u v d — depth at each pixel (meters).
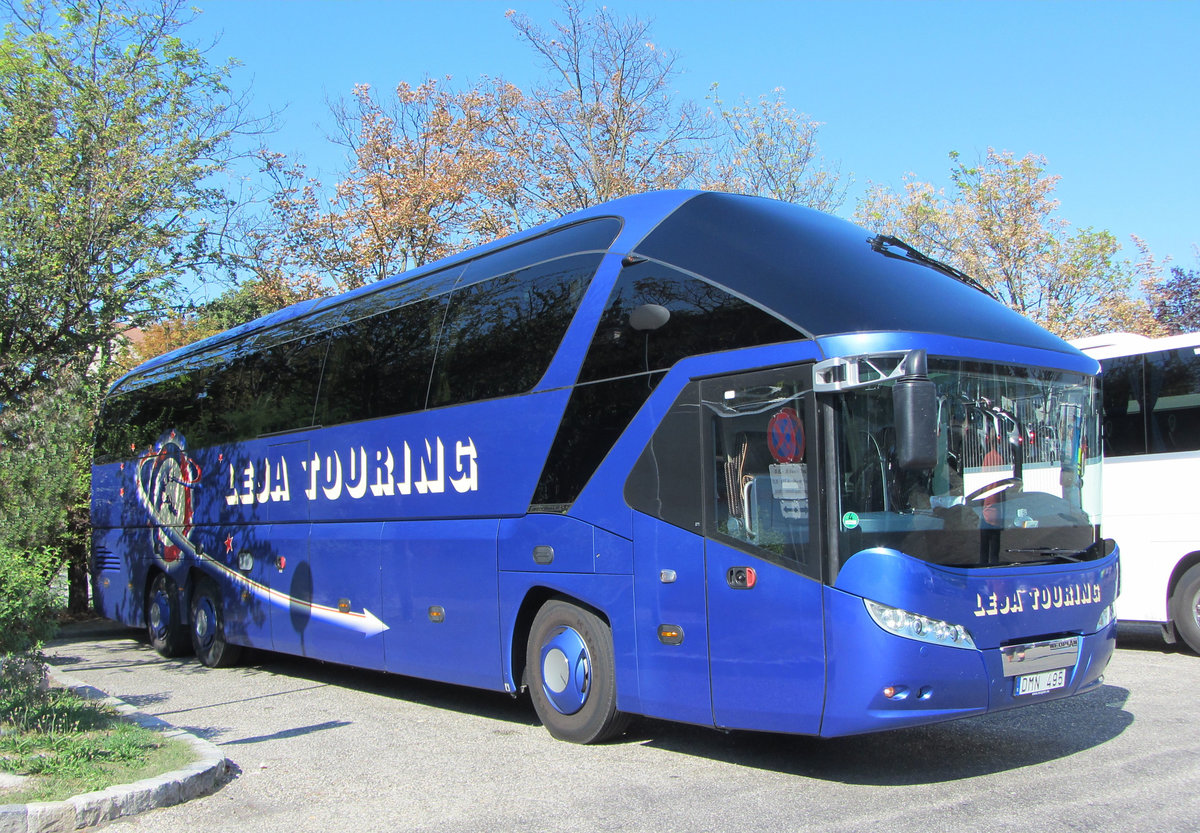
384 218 27.77
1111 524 10.84
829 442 5.61
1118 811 5.18
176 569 13.01
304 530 10.46
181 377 13.49
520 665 7.77
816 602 5.59
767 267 6.35
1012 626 5.73
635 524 6.66
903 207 29.56
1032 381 6.36
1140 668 9.73
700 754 6.86
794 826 5.16
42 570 7.80
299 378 10.83
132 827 5.45
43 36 15.73
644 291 6.93
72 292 14.92
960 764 6.32
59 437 11.38
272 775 6.61
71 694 8.65
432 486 8.66
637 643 6.60
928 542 5.54
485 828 5.36
